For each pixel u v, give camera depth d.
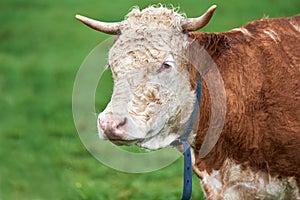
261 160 6.43
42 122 14.43
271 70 6.41
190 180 6.31
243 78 6.36
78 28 22.02
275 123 6.38
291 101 6.38
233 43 6.45
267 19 6.75
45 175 11.57
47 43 20.84
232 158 6.42
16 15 23.91
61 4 24.81
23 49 20.42
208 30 13.05
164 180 10.86
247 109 6.34
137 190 10.30
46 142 13.20
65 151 12.59
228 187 6.47
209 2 20.98
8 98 16.00
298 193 6.57
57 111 15.07
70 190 10.77
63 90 16.56
